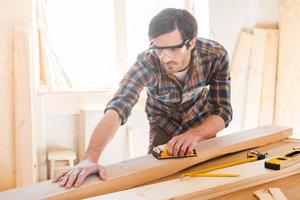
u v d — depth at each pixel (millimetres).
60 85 3105
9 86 2660
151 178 1190
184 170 1272
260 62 3139
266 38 3135
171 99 1660
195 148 1361
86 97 3137
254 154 1324
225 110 1625
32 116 2725
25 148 2688
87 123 3096
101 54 3268
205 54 1579
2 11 2607
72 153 3055
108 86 3264
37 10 2969
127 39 3252
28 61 2668
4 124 2670
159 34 1328
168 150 1303
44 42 3021
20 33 2652
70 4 3127
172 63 1430
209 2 3025
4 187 2703
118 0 3141
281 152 1420
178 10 1361
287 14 3068
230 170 1179
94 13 3193
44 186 1061
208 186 1058
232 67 3145
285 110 3139
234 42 3141
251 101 3152
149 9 3293
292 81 3082
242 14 3117
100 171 1132
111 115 1372
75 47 3197
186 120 1755
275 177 1158
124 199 985
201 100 1719
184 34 1353
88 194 1060
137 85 1501
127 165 1209
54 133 3129
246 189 1095
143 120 3256
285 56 3111
